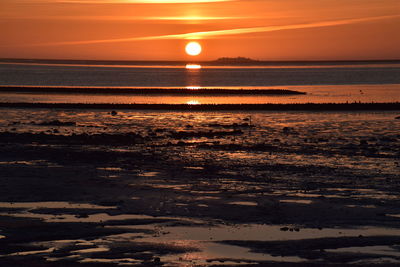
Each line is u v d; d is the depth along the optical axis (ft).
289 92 593.01
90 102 471.62
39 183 146.72
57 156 193.77
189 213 117.39
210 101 490.49
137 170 167.63
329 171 167.73
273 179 154.92
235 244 96.73
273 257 90.07
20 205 122.93
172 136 254.47
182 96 552.00
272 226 108.06
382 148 218.18
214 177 157.38
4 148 211.20
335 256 90.38
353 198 131.75
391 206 123.95
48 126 295.89
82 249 93.56
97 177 155.84
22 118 337.31
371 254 91.56
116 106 403.54
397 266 85.81
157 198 130.62
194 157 193.47
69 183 147.33
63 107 401.90
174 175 159.84
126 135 252.62
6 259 88.38
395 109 393.91
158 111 385.29
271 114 368.27
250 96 554.46
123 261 88.07
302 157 195.00
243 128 290.35
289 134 264.11
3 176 156.04
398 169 171.63
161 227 106.93
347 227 107.34
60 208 120.57
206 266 85.92
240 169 170.30
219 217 114.42
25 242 96.94
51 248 94.12
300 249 94.07
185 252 92.43
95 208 120.88
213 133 261.85
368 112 379.14
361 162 184.85
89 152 203.21
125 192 136.77
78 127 292.20
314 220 112.27
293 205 124.57
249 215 116.06
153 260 88.48
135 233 102.83
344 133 269.23
